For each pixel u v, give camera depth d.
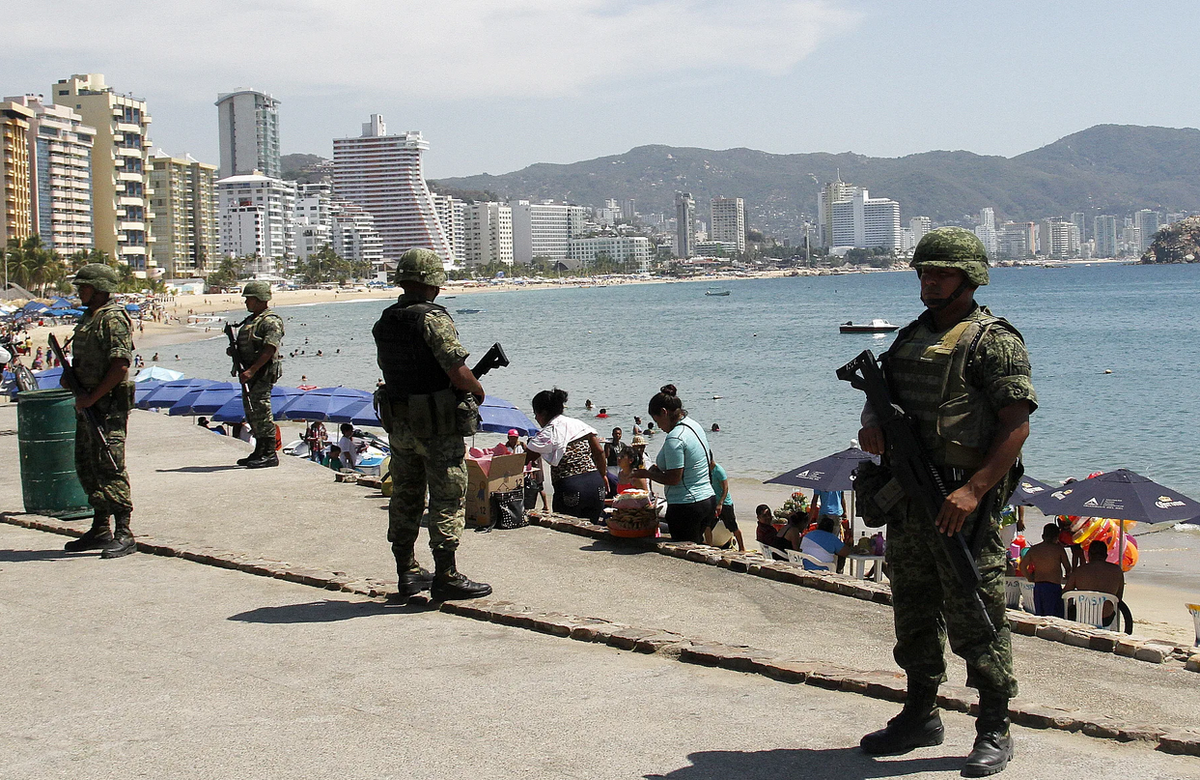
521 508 8.89
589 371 58.28
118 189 163.25
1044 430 33.75
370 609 6.46
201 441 14.66
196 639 5.78
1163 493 13.01
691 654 5.35
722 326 102.56
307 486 10.88
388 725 4.42
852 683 4.85
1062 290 174.38
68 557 7.98
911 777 3.86
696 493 8.35
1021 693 4.93
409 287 6.29
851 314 121.88
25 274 122.75
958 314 4.05
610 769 3.95
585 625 5.83
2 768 4.05
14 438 15.84
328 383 54.44
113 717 4.57
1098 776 3.83
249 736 4.32
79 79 164.00
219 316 135.38
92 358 7.91
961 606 3.91
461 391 6.29
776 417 37.75
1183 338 72.00
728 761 4.02
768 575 7.23
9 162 134.25
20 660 5.41
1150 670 5.30
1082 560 12.91
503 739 4.26
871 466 4.23
